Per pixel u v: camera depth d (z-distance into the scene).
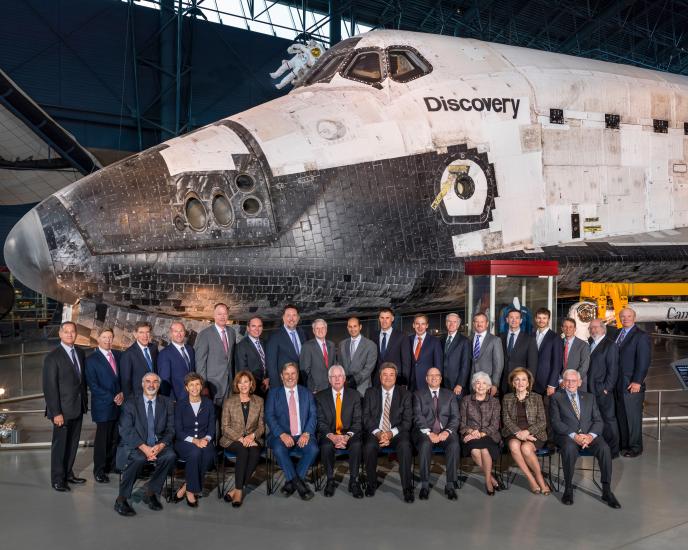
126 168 6.91
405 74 8.47
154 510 5.38
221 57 28.19
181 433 5.60
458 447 5.78
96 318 6.75
